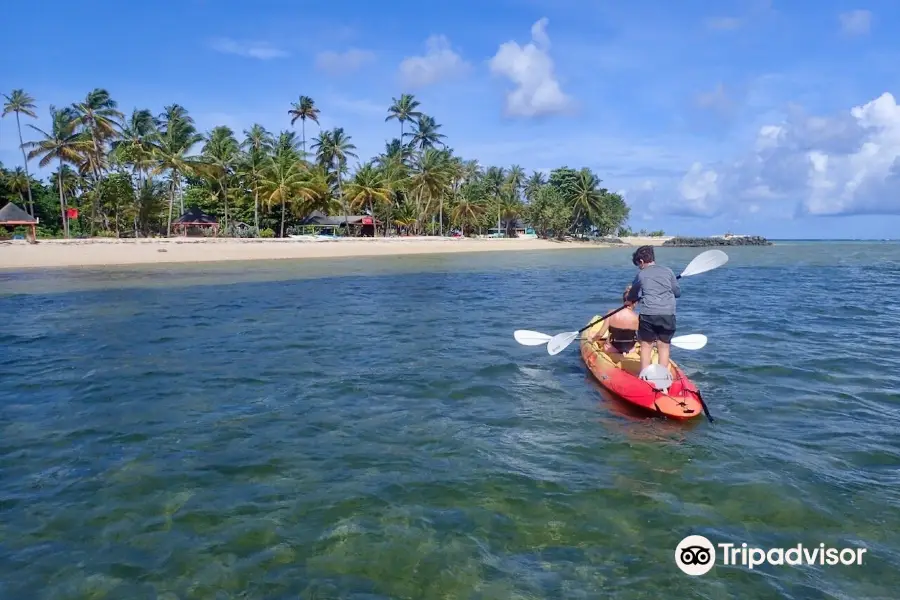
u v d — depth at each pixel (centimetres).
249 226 6150
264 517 429
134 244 3972
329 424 625
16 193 5678
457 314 1423
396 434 593
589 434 587
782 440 563
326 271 2952
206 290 2011
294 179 5425
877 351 940
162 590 348
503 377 808
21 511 441
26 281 2355
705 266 801
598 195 8219
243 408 681
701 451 538
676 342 841
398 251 5156
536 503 444
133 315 1407
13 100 4800
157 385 779
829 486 464
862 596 335
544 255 5181
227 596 342
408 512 433
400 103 6875
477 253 5222
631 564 368
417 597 339
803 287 2011
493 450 548
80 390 757
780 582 348
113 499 459
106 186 4997
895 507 430
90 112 4838
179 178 5984
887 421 614
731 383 759
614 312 795
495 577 356
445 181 6544
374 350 991
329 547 389
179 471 509
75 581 357
